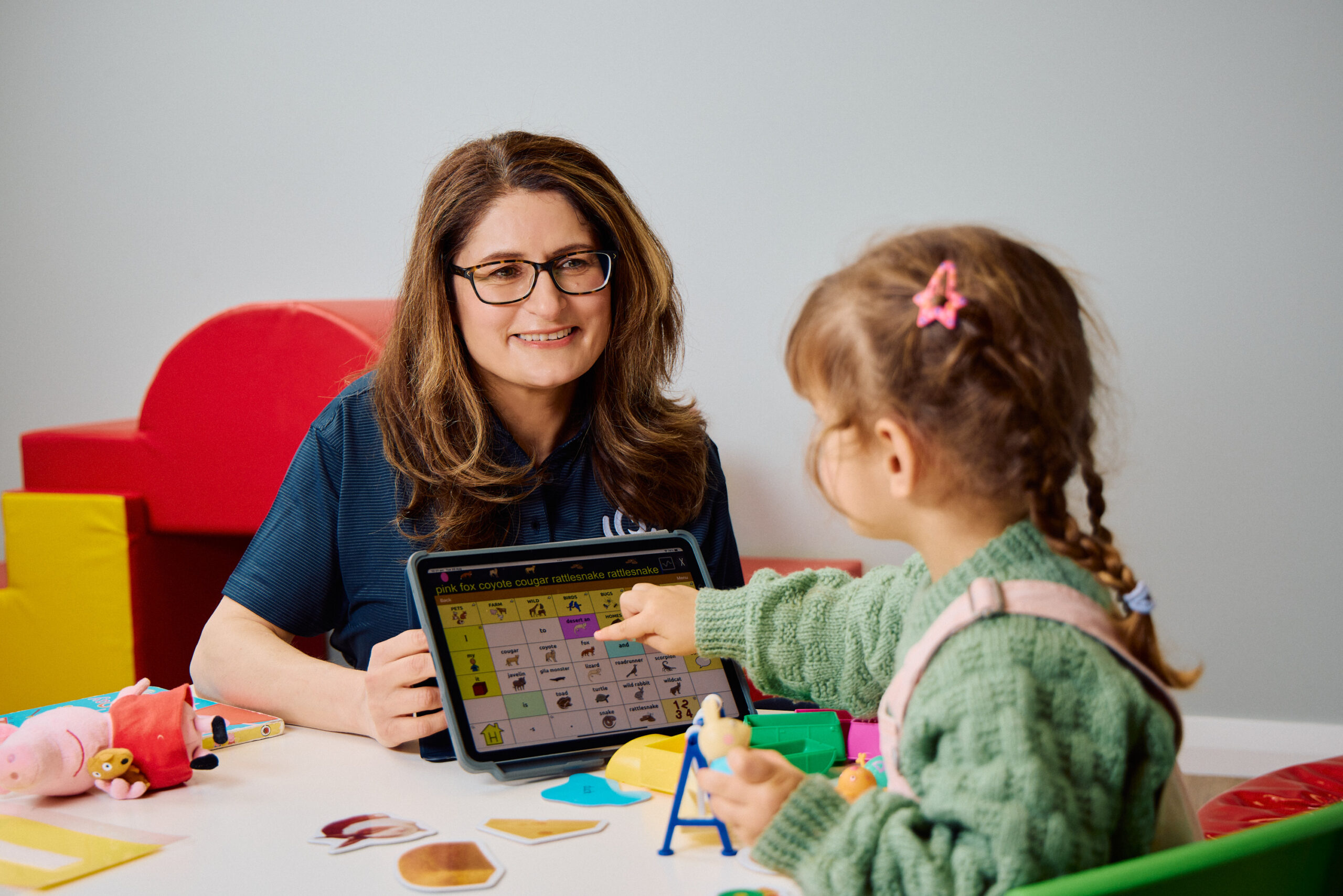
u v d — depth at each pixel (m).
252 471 2.02
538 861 0.68
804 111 2.38
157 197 2.77
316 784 0.83
